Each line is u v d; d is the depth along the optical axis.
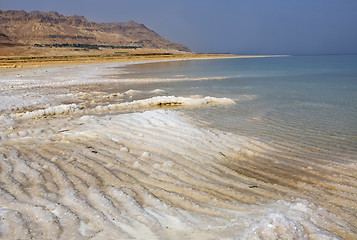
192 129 6.61
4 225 2.80
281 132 6.94
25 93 13.19
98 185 3.88
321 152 5.59
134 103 10.36
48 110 8.74
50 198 3.42
